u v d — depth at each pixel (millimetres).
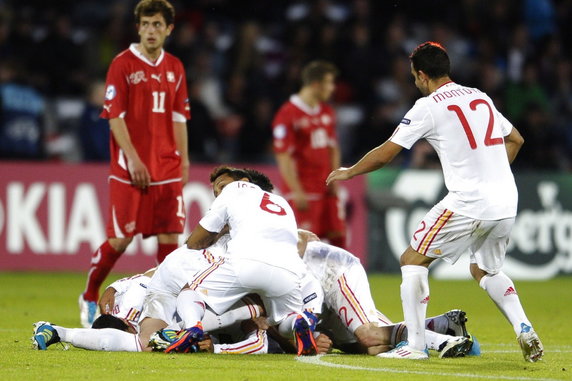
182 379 19203
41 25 66875
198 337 22609
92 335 23547
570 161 67312
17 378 19312
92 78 63844
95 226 53906
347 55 66125
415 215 57938
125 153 30484
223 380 19109
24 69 62188
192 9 69938
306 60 65375
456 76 67000
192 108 59750
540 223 58875
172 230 31547
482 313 37781
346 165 62344
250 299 24250
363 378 19547
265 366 21219
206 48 66562
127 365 21047
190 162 59344
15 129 58031
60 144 60625
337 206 44719
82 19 69188
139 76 30969
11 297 40875
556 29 74062
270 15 71625
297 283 23766
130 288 25531
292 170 43688
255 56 64750
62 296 41531
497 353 24641
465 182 22266
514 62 70562
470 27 72312
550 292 48875
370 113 64938
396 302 41250
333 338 24797
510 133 23672
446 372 20531
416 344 22656
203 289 23438
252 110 62156
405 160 63031
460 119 22422
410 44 70438
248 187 24609
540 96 66750
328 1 70812
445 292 48375
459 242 22422
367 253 57469
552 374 20453
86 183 53875
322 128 44250
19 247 53406
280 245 23781
